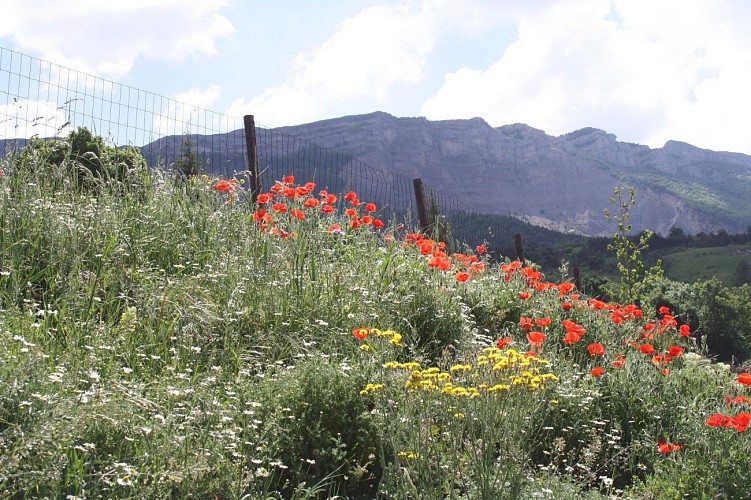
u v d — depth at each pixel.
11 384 2.90
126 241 5.42
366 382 4.09
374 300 6.04
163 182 7.01
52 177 6.19
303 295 5.68
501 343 5.42
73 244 5.25
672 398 5.73
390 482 3.54
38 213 5.47
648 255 133.00
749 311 51.66
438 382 3.79
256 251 6.23
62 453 2.79
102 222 5.80
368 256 7.36
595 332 7.46
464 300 7.29
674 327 8.45
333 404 3.88
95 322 4.63
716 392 6.58
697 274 117.00
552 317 7.59
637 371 6.07
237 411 3.60
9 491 2.56
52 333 4.32
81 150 7.74
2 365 3.21
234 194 7.28
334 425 3.85
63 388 3.17
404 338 5.72
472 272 8.57
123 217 6.03
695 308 52.16
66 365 3.74
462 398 3.67
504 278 8.71
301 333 5.18
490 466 3.59
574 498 3.90
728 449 4.56
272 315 5.33
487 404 3.64
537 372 4.18
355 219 8.00
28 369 3.00
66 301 4.67
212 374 4.21
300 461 3.62
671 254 131.25
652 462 4.82
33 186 5.75
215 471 3.15
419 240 8.23
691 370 7.25
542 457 4.60
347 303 5.80
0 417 2.77
